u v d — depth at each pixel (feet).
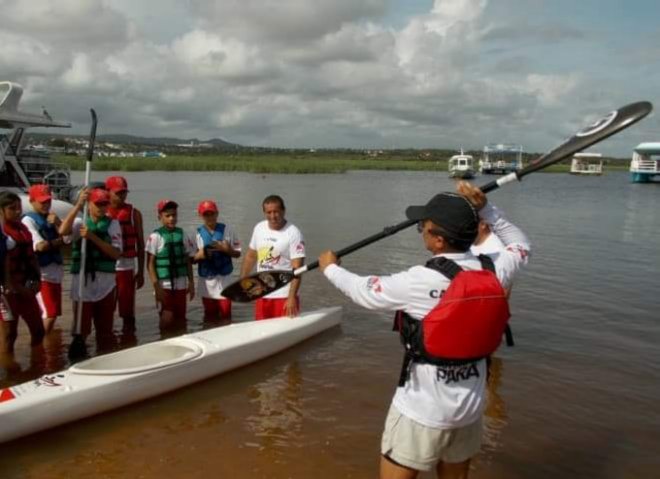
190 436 14.24
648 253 44.34
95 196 19.30
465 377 8.22
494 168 253.44
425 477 12.41
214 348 17.90
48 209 19.60
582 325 24.03
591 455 13.56
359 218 71.36
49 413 14.14
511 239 9.66
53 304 20.08
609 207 93.91
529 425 14.96
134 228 21.99
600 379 18.07
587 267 37.78
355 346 20.95
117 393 15.30
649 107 9.96
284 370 18.57
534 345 21.29
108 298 20.03
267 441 14.02
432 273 8.31
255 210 76.02
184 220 62.34
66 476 12.46
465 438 8.60
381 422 15.07
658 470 13.00
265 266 19.75
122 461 13.09
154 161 185.98
